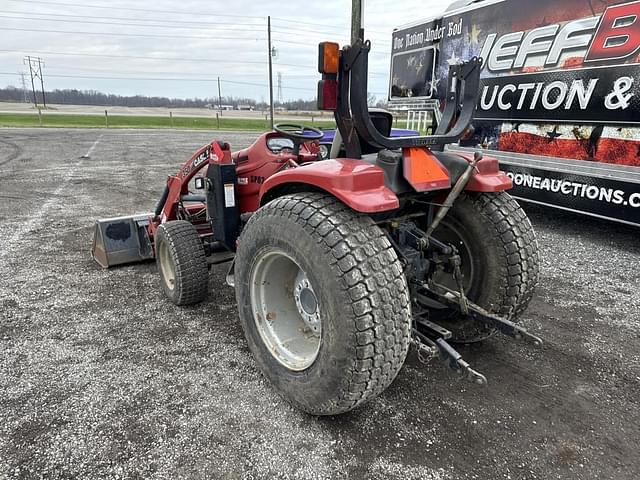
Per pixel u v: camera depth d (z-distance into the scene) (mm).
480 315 2594
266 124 41219
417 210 2922
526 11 6172
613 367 2918
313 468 2059
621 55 5094
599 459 2141
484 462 2107
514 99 6512
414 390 2639
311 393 2219
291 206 2199
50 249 5281
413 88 8906
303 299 2479
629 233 6074
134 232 4742
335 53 2160
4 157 14047
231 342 3188
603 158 5449
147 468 2051
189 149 17625
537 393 2637
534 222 6711
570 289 4188
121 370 2828
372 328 1942
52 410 2441
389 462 2100
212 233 4117
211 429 2303
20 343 3152
